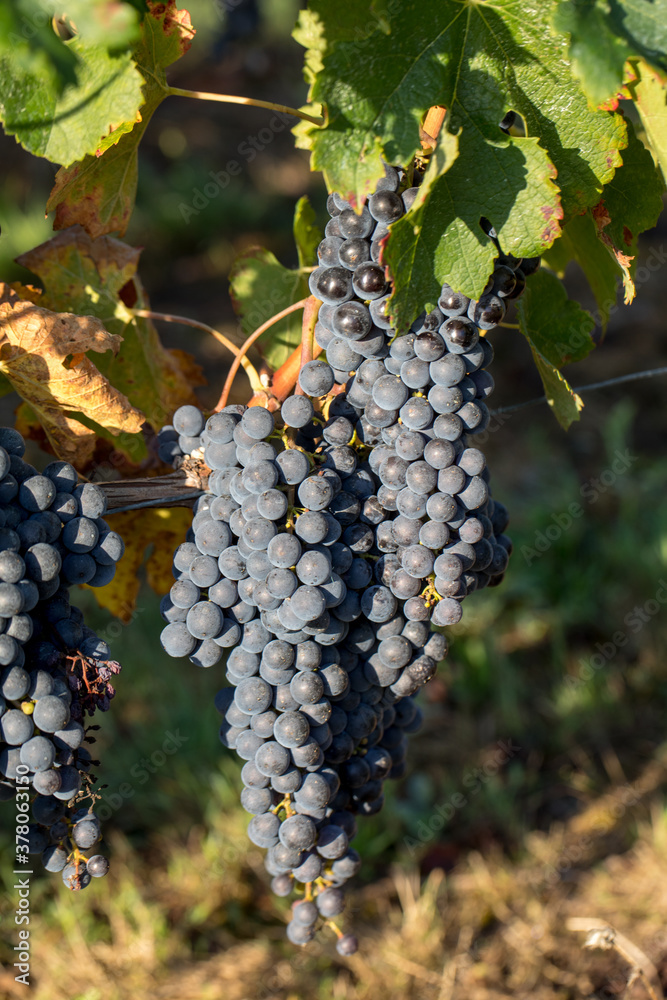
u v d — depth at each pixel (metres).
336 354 0.81
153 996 1.37
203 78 4.81
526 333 0.87
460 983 1.37
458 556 0.81
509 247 0.79
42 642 0.78
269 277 0.95
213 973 1.42
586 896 1.52
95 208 0.86
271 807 0.82
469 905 1.51
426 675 0.83
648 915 1.46
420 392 0.80
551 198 0.79
